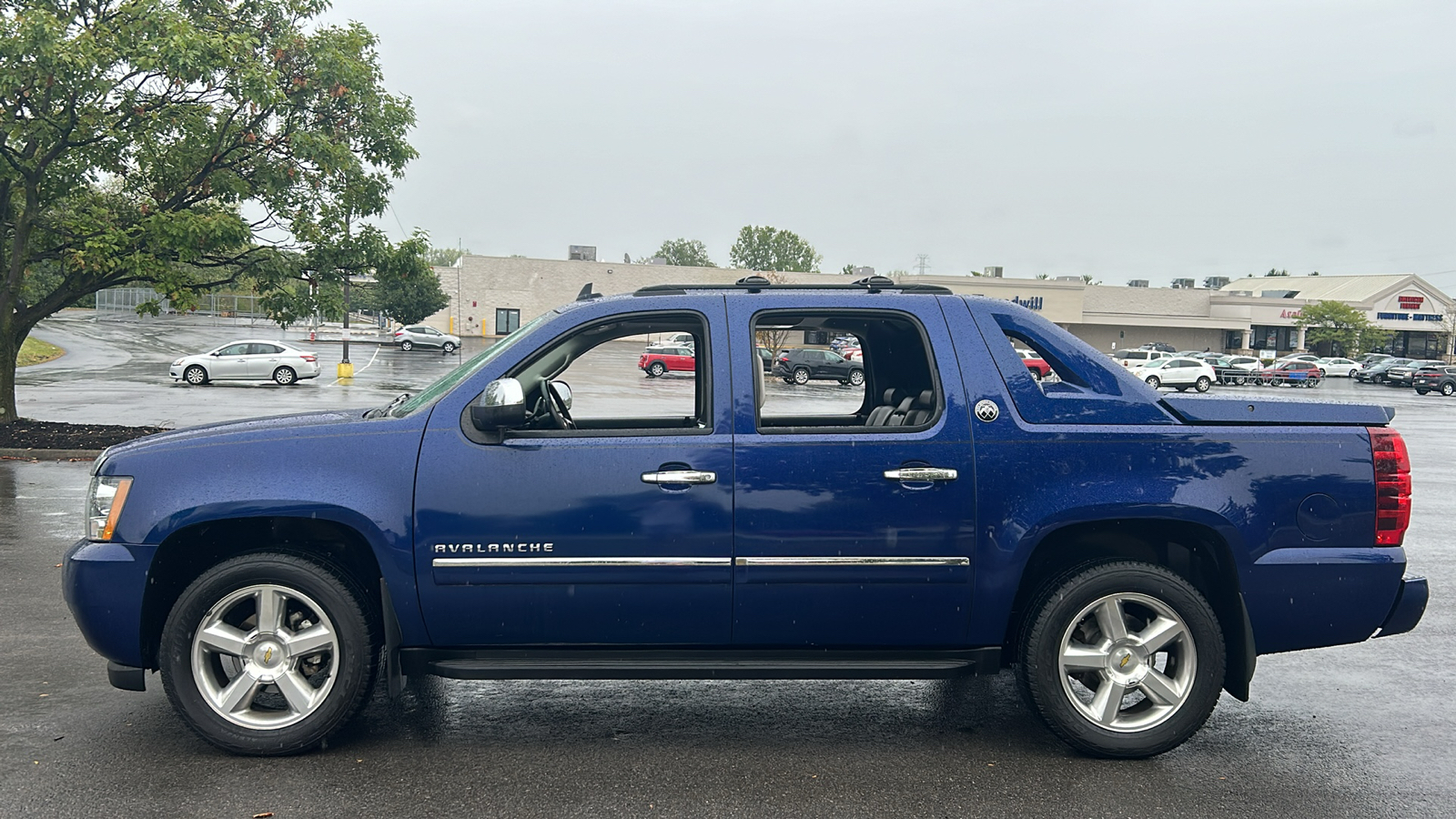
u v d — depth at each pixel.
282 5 15.89
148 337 55.31
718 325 4.18
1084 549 4.36
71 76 13.38
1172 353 59.09
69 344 48.84
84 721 4.47
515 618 4.04
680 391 5.30
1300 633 4.15
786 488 4.01
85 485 11.91
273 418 4.48
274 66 15.23
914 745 4.34
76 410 21.64
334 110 16.16
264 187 15.64
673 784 3.88
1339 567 4.11
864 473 4.03
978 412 4.09
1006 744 4.36
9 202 15.59
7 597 6.65
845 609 4.08
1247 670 4.12
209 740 4.05
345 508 3.95
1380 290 83.31
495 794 3.76
